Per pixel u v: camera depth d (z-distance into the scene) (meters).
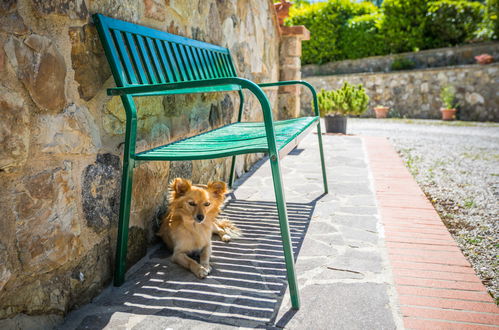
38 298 1.67
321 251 2.60
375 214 3.32
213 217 2.58
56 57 1.75
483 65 12.52
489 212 3.53
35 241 1.62
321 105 9.08
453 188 4.39
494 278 2.30
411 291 2.07
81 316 1.86
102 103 2.10
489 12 13.87
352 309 1.91
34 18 1.63
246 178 4.67
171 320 1.83
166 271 2.36
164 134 2.80
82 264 1.94
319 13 16.88
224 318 1.85
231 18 4.51
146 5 2.64
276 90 7.23
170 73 2.83
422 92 13.85
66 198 1.81
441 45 15.27
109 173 2.15
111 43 2.09
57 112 1.75
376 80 14.69
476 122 12.27
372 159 5.70
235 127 3.54
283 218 1.89
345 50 17.02
